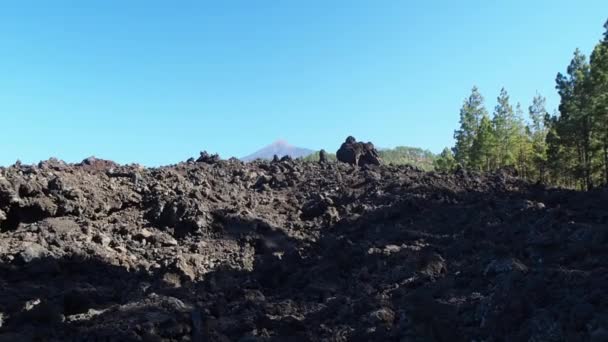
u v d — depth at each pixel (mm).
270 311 10016
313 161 24516
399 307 9680
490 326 8367
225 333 9070
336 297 10633
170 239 13797
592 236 11664
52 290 10805
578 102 40156
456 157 60781
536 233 12898
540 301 8625
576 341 7207
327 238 14266
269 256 13227
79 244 12758
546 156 46938
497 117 55750
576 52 43688
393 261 12180
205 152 23031
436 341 8250
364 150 25859
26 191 13891
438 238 13906
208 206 15734
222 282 11602
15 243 12406
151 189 16297
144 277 11773
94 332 8336
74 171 16531
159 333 8484
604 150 39281
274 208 17141
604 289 8531
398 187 18984
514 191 19016
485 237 13617
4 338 8172
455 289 10297
